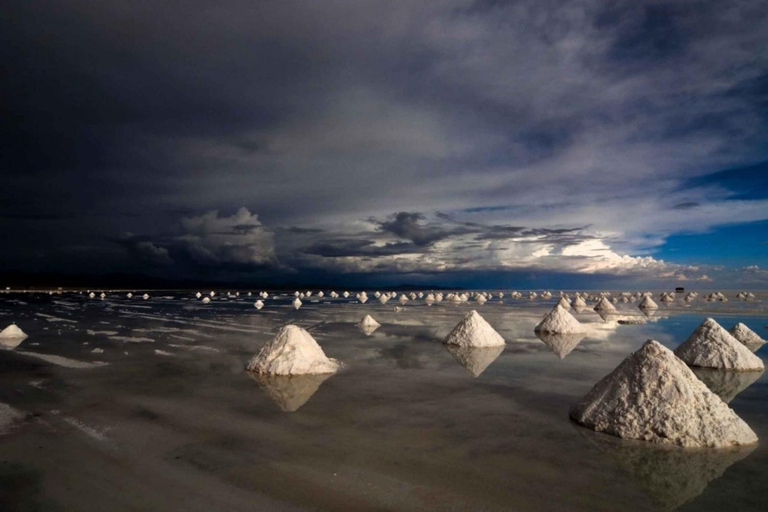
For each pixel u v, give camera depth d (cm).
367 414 559
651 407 480
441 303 3528
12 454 433
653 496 346
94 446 453
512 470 393
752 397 657
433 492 351
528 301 4075
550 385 711
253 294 5653
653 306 2798
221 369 833
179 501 339
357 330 1467
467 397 639
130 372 804
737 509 326
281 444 457
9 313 2125
